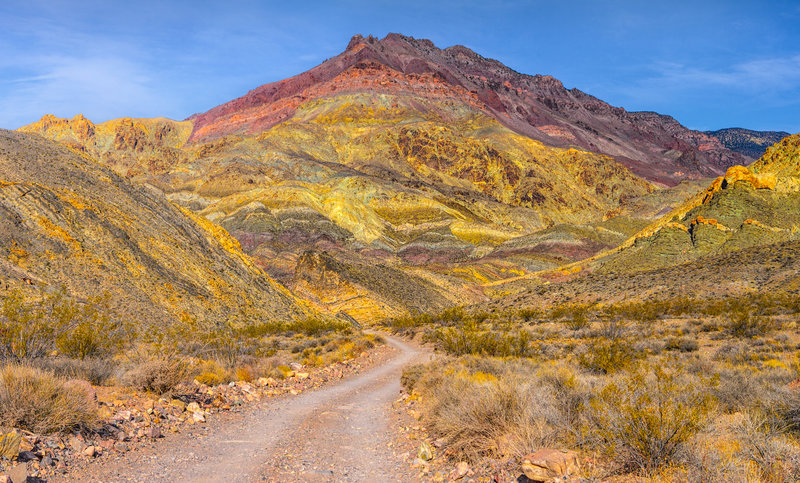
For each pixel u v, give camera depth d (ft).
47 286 124.98
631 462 19.52
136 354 45.24
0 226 138.41
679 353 75.61
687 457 18.84
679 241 375.66
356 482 22.07
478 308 303.68
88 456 22.63
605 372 52.01
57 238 148.66
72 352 42.32
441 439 27.94
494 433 25.00
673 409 20.42
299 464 24.53
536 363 58.54
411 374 56.95
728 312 136.98
